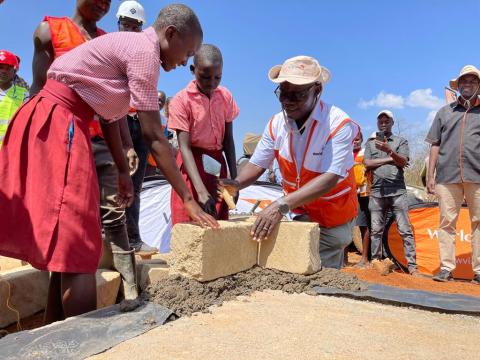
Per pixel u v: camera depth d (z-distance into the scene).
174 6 2.45
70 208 2.20
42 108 2.30
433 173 6.11
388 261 6.44
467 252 6.93
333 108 3.40
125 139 3.32
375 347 1.93
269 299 2.63
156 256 4.18
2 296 3.05
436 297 2.70
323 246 3.74
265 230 2.97
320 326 2.17
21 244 2.24
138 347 1.84
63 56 2.41
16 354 1.72
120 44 2.33
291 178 3.60
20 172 2.29
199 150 4.15
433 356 1.86
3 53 5.50
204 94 4.02
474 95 5.62
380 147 6.81
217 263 2.67
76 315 2.33
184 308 2.32
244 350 1.84
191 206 2.59
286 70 3.18
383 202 7.10
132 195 3.07
